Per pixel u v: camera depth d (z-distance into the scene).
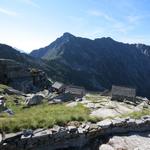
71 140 12.92
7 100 41.00
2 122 12.12
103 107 32.81
